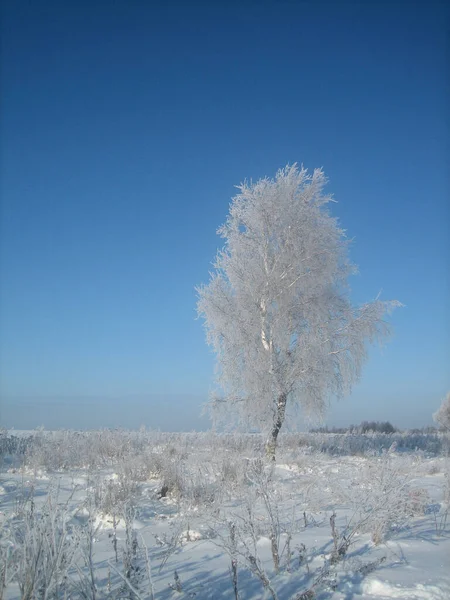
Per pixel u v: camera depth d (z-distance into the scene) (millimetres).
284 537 6285
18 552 3992
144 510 7832
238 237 17797
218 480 8602
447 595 4316
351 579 4707
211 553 5652
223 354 17656
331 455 17703
